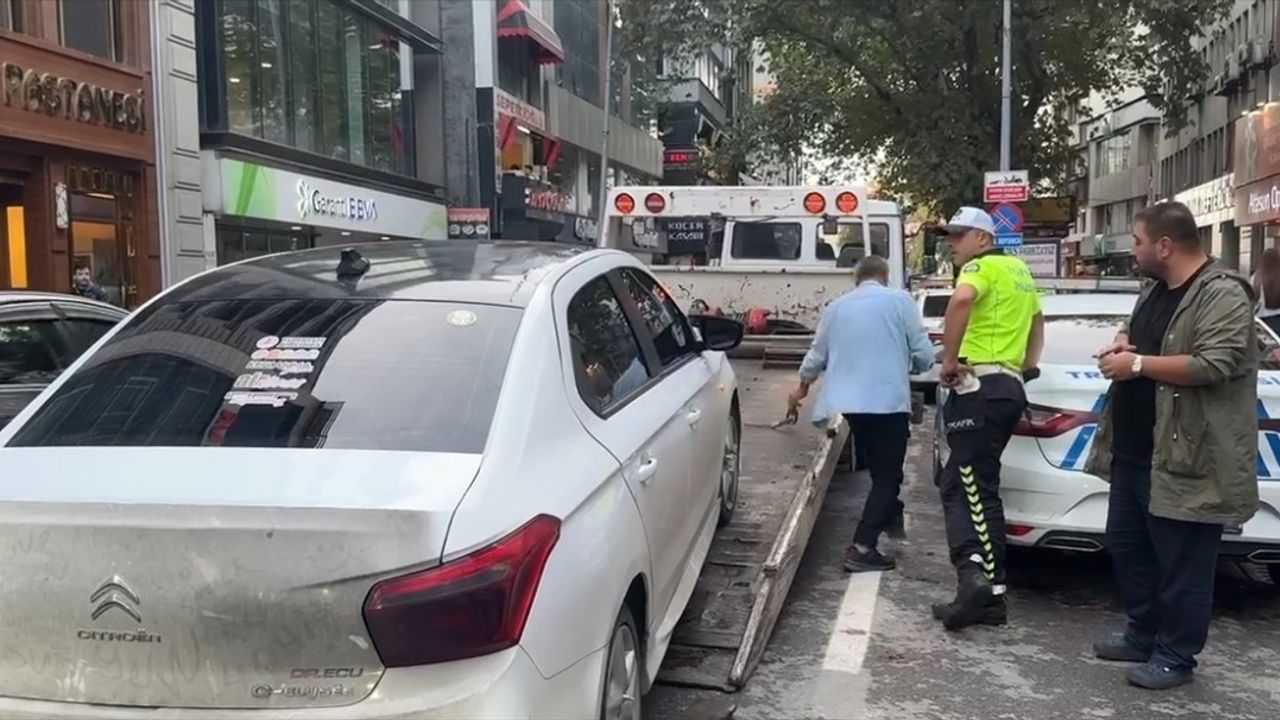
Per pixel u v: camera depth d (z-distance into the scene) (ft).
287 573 7.68
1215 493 13.24
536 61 110.01
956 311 16.29
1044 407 17.20
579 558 9.10
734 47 79.10
